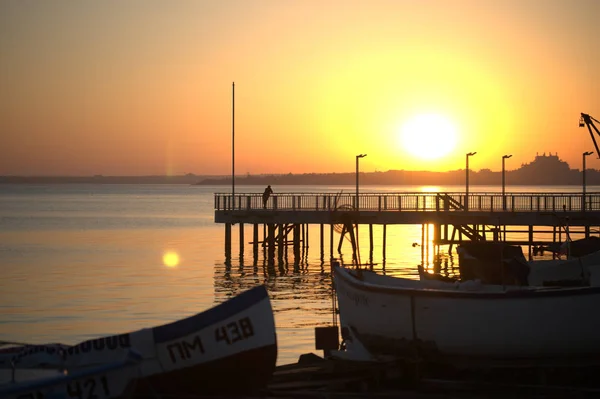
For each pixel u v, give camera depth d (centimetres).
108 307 3353
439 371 1698
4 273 4600
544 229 7900
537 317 1681
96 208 14675
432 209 4866
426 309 1728
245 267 4897
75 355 1549
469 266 2117
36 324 2953
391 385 1600
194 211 13375
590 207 4606
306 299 3547
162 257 5556
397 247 6506
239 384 1555
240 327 1544
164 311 3253
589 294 1684
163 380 1528
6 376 1541
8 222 10025
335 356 1719
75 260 5362
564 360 1661
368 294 1845
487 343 1694
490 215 4584
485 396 1535
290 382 1620
